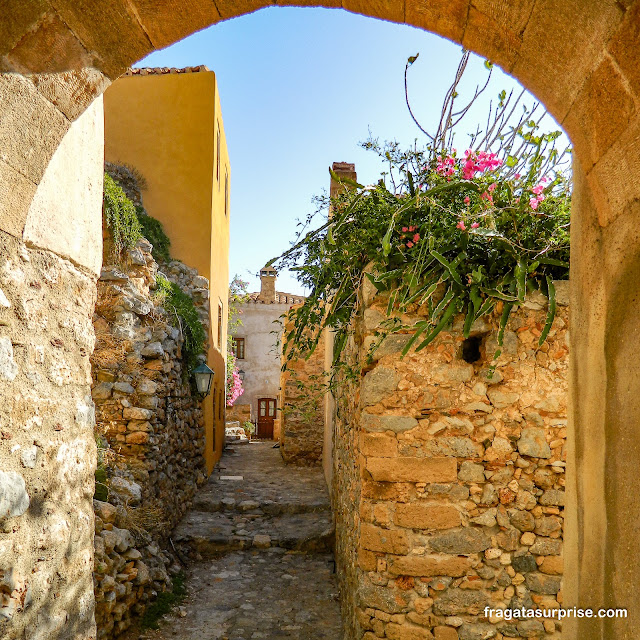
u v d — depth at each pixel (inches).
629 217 52.7
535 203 124.1
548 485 127.0
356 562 145.3
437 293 127.9
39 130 71.9
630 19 46.3
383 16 67.1
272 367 862.5
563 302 126.7
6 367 77.7
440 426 127.8
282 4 67.4
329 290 165.5
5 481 76.7
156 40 69.9
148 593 188.1
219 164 432.5
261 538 257.0
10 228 77.1
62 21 63.6
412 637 124.8
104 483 192.1
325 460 370.0
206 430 374.3
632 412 51.4
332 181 268.2
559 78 58.5
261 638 175.5
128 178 368.8
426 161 140.0
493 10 57.9
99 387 227.6
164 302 285.9
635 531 50.3
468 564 126.0
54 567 90.4
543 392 127.8
